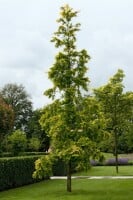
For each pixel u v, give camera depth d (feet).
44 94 98.58
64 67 97.50
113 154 246.68
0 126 199.52
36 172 97.19
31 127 365.61
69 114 96.68
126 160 203.62
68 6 98.53
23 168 118.11
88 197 89.25
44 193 97.55
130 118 155.84
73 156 94.22
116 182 118.52
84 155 95.25
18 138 207.51
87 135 97.14
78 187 108.58
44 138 334.44
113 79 154.10
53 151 98.78
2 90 373.61
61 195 93.04
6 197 92.68
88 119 97.96
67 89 96.37
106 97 153.07
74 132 96.48
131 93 154.30
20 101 375.86
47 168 97.04
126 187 106.01
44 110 98.84
